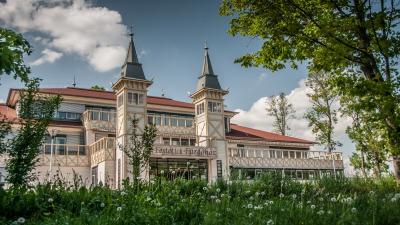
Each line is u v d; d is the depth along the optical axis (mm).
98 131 35156
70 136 35219
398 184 12531
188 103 45500
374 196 7688
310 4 12422
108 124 35906
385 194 8492
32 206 7438
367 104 11367
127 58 33125
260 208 6812
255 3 12297
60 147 34344
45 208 7418
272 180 11680
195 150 33594
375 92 11281
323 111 37906
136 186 9477
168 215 6344
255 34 13469
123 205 6680
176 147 32500
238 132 45781
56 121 35719
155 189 9172
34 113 13148
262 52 13445
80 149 35312
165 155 31750
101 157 31375
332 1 12422
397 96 11219
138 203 7379
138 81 32250
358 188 12352
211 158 34438
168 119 39094
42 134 12914
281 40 12859
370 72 12547
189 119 40500
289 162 41375
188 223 6305
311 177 13148
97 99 37906
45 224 6277
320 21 12008
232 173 12305
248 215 6676
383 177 14945
